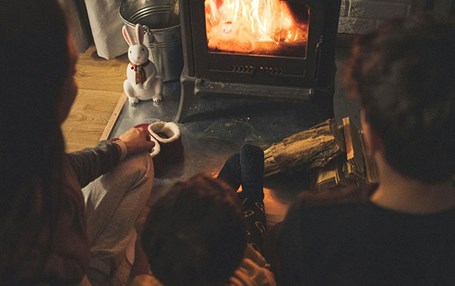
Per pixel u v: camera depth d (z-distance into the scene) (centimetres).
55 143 90
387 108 63
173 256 87
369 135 68
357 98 68
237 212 94
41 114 80
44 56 77
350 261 72
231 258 91
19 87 77
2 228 84
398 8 231
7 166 81
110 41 246
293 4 182
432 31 64
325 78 197
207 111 222
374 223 70
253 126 216
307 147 184
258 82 203
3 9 74
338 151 182
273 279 114
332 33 184
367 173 180
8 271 88
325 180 184
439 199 67
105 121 223
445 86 61
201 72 204
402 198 68
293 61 194
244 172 174
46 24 76
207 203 91
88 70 248
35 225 89
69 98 88
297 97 201
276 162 188
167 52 225
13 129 79
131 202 156
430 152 63
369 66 65
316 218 75
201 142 211
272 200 191
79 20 250
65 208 99
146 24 240
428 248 68
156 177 198
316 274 76
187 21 190
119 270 152
